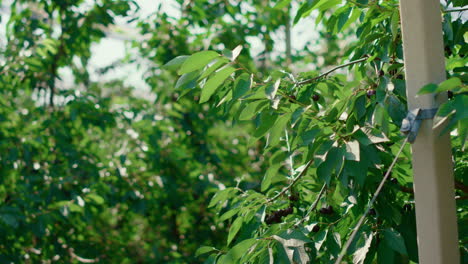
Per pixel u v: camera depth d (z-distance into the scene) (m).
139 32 3.30
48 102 3.03
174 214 3.14
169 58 3.20
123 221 3.18
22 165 2.85
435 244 0.86
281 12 3.41
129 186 2.97
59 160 2.90
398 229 1.22
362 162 1.09
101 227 3.12
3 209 2.45
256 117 1.34
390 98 1.11
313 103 1.29
